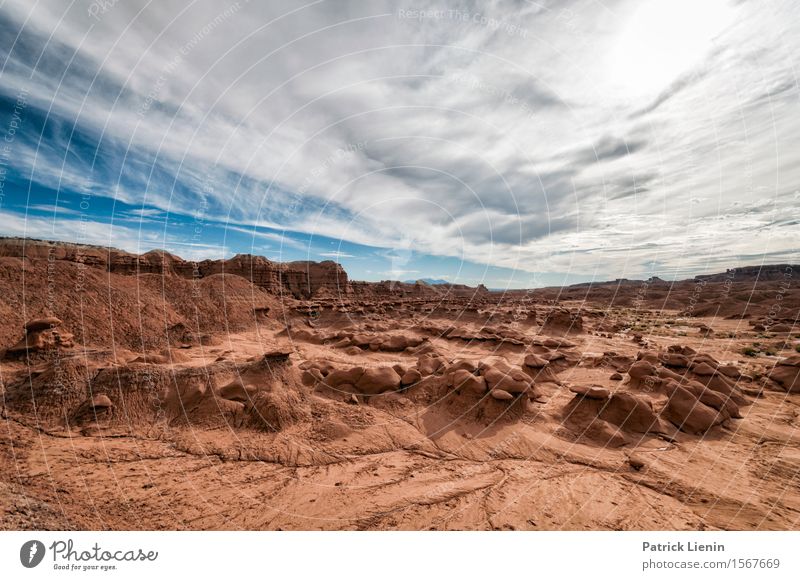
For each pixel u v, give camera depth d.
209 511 11.45
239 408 18.25
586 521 11.21
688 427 17.97
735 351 36.34
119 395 18.11
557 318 54.16
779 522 11.27
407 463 15.31
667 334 49.41
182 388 19.05
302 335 47.00
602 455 15.84
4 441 14.92
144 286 49.59
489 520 11.15
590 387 19.62
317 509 11.71
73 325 33.28
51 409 17.41
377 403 21.14
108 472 13.41
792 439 17.02
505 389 20.20
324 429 17.56
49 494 11.65
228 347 38.22
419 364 25.98
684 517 11.52
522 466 15.05
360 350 38.34
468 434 17.94
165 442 15.98
